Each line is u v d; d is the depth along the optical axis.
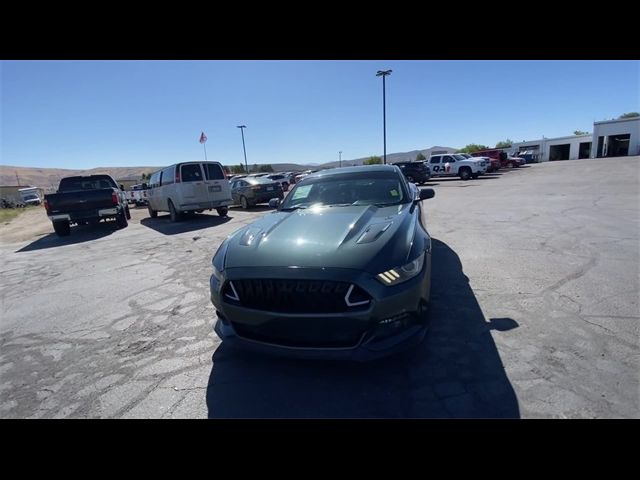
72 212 9.97
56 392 2.60
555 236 6.10
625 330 2.86
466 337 2.91
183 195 11.02
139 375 2.75
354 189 4.08
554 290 3.74
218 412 2.26
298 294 2.27
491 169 28.94
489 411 2.09
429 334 2.99
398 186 4.01
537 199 11.22
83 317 4.00
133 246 8.07
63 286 5.29
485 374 2.42
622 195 10.77
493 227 7.24
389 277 2.29
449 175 26.92
